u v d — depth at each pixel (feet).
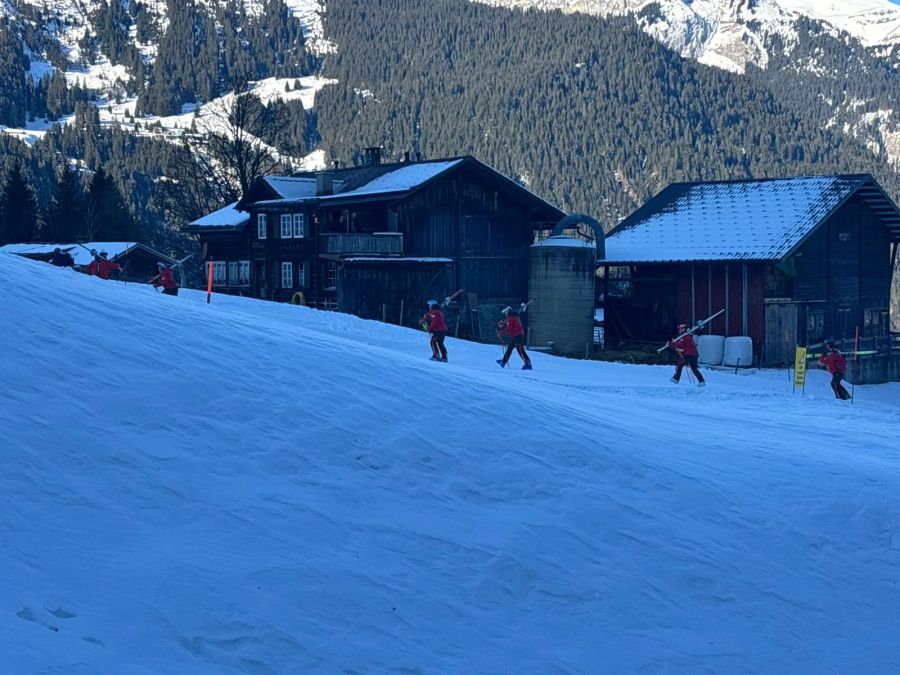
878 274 161.68
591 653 29.40
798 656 32.14
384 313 149.59
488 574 31.91
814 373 135.33
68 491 29.89
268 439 37.60
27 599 24.00
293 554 29.89
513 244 165.58
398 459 38.96
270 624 26.11
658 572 35.14
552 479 40.50
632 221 164.76
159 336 45.44
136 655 23.30
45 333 41.37
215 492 32.48
